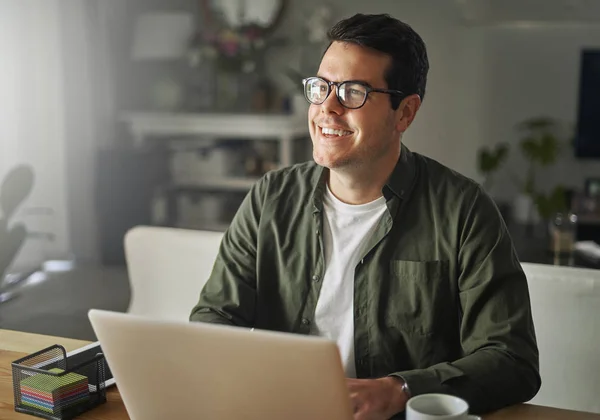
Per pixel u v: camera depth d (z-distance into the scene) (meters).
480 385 1.36
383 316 1.56
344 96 1.47
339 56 1.48
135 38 5.71
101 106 5.48
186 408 1.19
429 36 5.20
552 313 1.74
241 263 1.70
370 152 1.50
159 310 2.10
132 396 1.23
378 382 1.32
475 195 1.55
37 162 5.08
